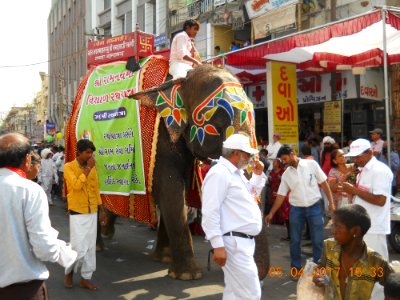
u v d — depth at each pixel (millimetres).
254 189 4855
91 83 7469
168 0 20969
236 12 16406
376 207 4516
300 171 5898
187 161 6109
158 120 6043
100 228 7699
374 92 11438
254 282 3746
